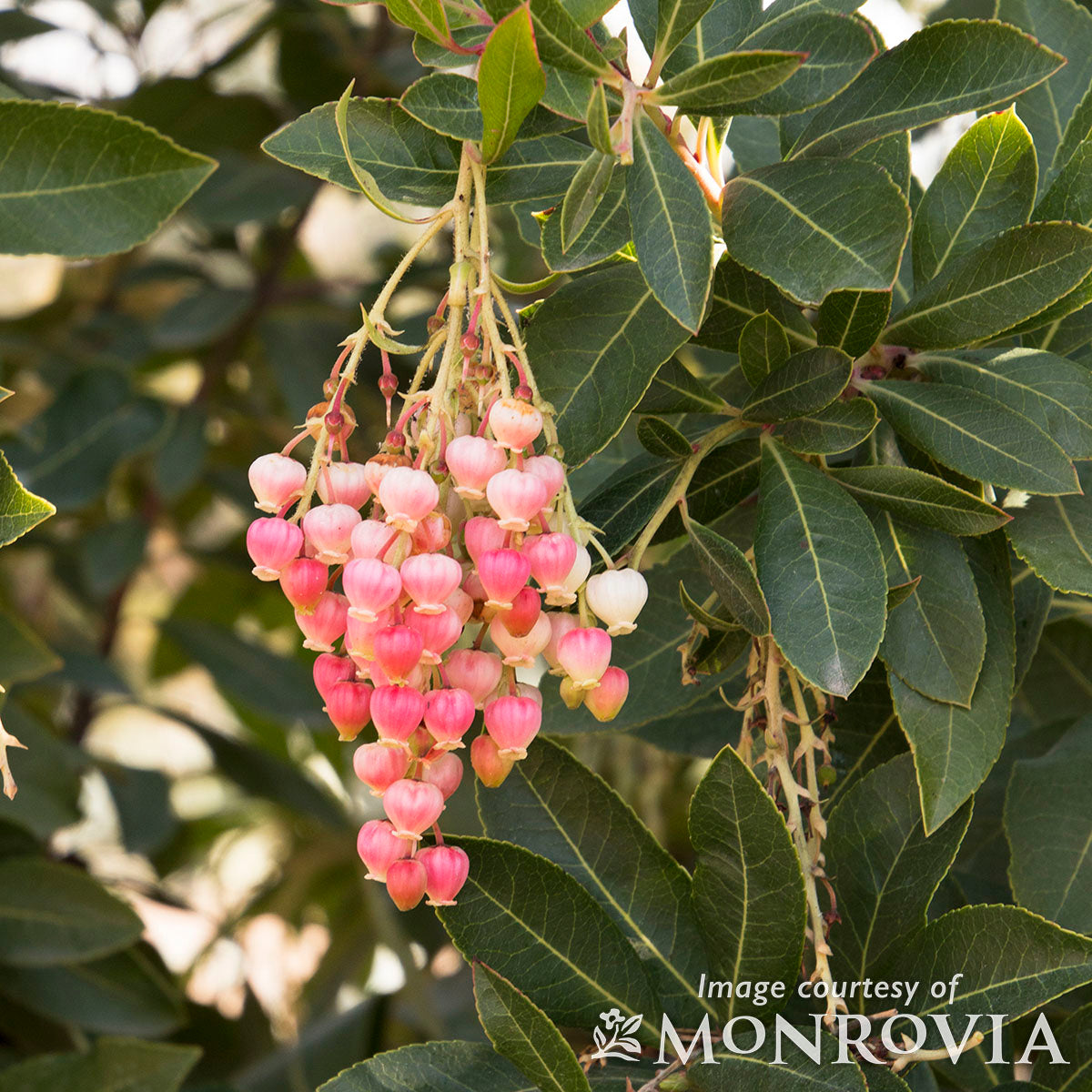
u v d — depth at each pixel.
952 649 0.72
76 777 1.03
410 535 0.67
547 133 0.71
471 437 0.68
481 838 0.71
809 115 0.74
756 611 0.70
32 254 0.72
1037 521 0.73
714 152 0.76
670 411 0.73
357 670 0.69
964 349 0.74
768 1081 0.70
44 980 1.02
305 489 0.69
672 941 0.73
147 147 0.72
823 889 0.74
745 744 0.73
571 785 0.74
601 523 0.72
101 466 1.20
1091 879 0.75
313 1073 1.01
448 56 0.70
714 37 0.73
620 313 0.72
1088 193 0.73
